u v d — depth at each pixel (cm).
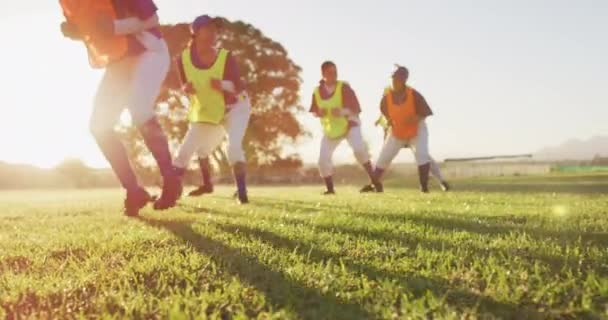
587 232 390
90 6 460
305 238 376
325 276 266
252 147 4047
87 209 783
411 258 308
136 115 484
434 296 237
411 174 4056
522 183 1633
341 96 1132
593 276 253
